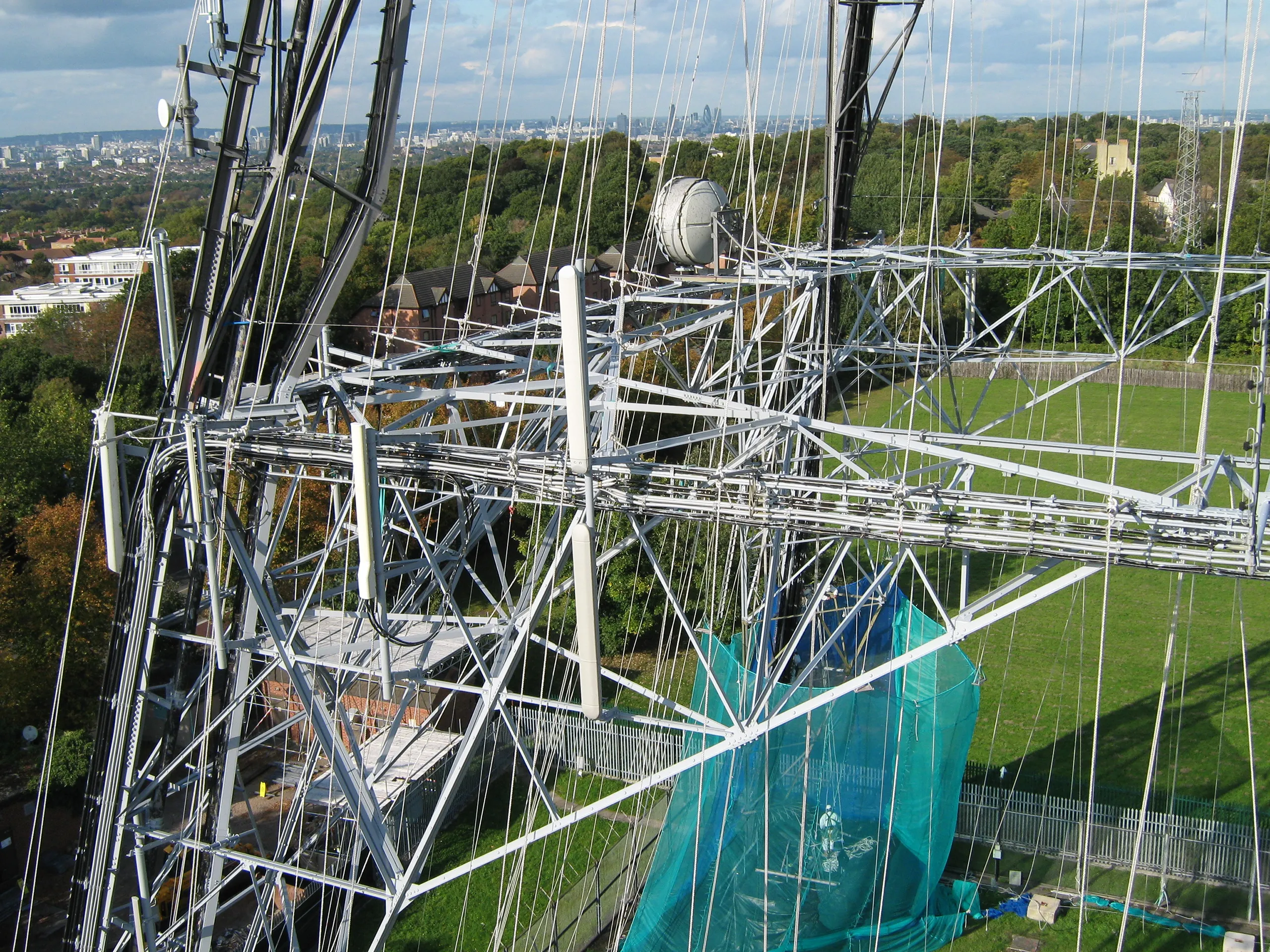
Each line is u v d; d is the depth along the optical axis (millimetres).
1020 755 22625
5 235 137125
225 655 11609
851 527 9258
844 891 16359
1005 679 26297
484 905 17859
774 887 16219
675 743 22016
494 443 28125
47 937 16594
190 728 15578
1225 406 47562
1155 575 33906
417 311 43875
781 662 13773
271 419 11969
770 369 22234
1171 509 8406
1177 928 17125
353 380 13172
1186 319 20875
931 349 23062
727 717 16969
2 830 17766
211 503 11164
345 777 11766
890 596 21734
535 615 10555
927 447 10797
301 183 11898
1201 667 26906
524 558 32312
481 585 13391
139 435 12359
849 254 18531
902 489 9219
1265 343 8086
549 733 22703
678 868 16141
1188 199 54750
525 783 21859
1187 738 23172
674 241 18219
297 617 12211
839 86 17938
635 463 9789
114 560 11523
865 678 9992
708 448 22453
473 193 62688
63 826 19500
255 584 11484
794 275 17297
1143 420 45906
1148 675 26422
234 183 11430
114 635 12109
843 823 16875
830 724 17406
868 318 40688
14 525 29016
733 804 16625
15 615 22344
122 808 12133
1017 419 47375
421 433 11430
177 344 13266
